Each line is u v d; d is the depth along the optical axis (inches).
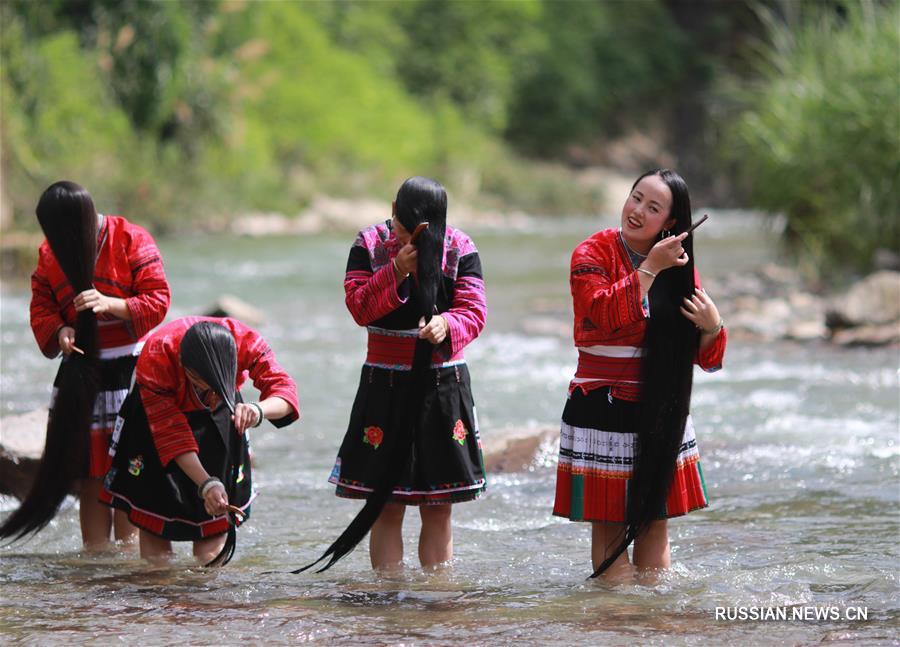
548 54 4972.9
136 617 454.3
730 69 4995.1
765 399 922.7
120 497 535.2
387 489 491.2
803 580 496.7
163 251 2491.4
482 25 4872.0
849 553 539.5
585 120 5007.4
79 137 2783.0
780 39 1744.6
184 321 537.3
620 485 486.6
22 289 1711.4
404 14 4795.8
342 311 1544.0
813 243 1675.7
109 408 565.6
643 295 471.5
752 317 1375.5
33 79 2370.8
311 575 518.9
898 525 588.4
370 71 4387.3
